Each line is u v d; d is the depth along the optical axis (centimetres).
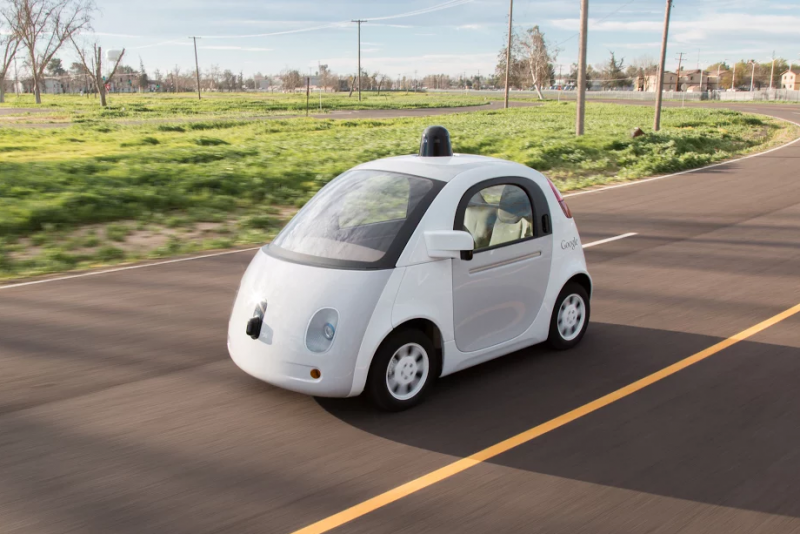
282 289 440
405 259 442
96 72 8075
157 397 477
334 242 459
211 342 590
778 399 482
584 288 588
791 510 347
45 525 331
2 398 475
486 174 501
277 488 365
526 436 424
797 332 625
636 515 343
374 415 450
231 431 428
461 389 492
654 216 1260
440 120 4884
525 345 533
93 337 602
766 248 990
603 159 2238
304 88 18312
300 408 460
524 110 6706
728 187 1647
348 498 356
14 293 746
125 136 3506
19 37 9256
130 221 1210
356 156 2208
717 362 551
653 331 626
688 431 433
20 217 1119
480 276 483
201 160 2169
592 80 18825
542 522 337
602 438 423
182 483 369
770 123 4888
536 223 527
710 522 337
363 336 423
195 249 984
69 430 429
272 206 1404
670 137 2816
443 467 387
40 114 6109
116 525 331
